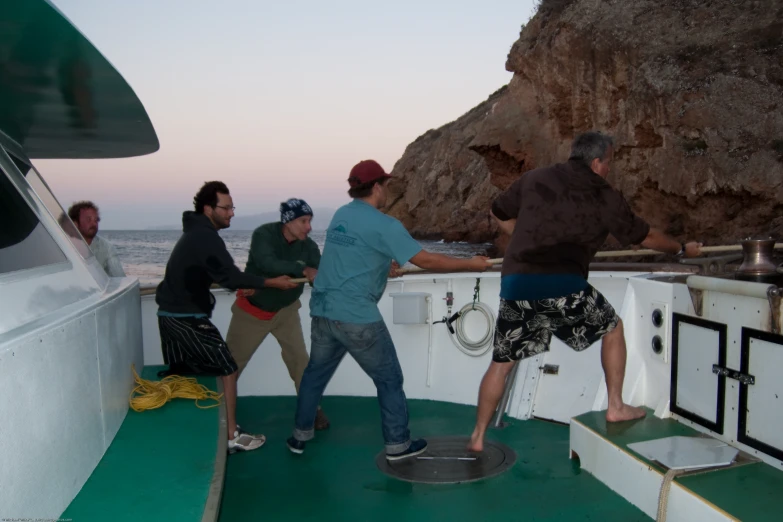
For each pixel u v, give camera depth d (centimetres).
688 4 2069
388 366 335
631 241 302
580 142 300
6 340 164
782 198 1658
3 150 267
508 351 321
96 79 257
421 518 277
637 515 265
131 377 334
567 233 294
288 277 374
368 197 336
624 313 343
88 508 210
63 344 204
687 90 1858
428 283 468
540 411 403
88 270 288
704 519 227
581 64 2191
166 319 356
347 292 325
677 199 1900
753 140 1727
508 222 333
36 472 180
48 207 307
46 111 303
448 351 460
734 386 269
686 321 298
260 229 399
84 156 412
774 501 225
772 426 250
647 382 334
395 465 339
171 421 304
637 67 2036
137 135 353
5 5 186
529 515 273
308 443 382
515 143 2406
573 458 329
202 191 369
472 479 313
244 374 488
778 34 1841
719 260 299
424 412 432
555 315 304
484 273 451
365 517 280
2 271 194
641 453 272
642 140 1995
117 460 253
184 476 238
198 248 349
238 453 367
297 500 301
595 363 387
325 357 349
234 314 408
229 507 295
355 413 440
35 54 229
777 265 273
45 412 187
